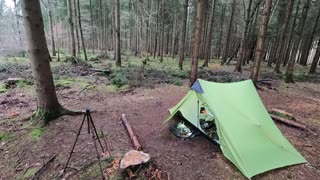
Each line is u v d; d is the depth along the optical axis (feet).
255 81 33.60
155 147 15.24
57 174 11.72
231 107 15.75
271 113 23.20
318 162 14.40
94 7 94.17
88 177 11.51
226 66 64.59
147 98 26.86
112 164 12.51
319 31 73.77
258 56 32.40
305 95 32.30
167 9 77.71
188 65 59.47
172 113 19.42
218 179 12.20
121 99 25.93
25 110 20.25
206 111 18.60
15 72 36.09
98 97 26.04
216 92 16.39
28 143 14.53
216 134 16.62
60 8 87.76
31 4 14.57
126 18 90.17
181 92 30.35
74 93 26.84
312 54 116.47
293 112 24.38
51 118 17.66
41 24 15.52
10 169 11.98
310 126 20.44
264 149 14.33
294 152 14.92
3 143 14.39
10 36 85.25
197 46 30.55
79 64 47.60
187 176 12.28
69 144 14.71
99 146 14.71
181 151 14.90
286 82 41.39
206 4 66.18
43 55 16.16
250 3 48.01
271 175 12.83
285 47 69.92
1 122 17.20
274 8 53.83
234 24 80.89
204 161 13.85
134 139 15.44
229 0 75.00
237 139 14.16
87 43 114.73
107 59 64.75
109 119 19.65
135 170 11.87
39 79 16.58
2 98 23.39
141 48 97.30
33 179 11.28
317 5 60.03
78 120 18.53
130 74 37.76
